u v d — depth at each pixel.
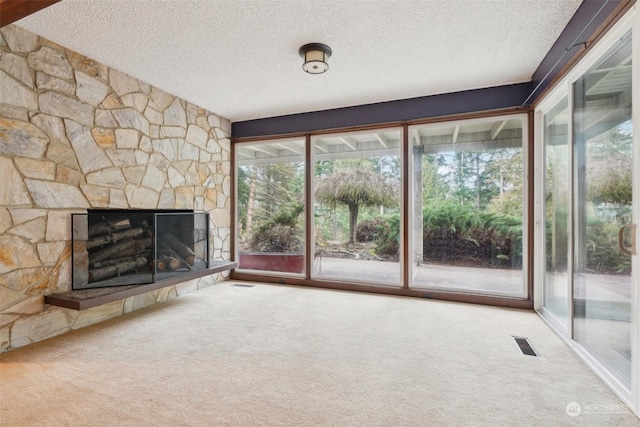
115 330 2.81
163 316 3.19
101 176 3.07
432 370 2.09
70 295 2.64
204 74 3.33
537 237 3.32
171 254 3.40
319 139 4.48
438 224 3.88
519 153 3.53
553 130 3.00
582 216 2.31
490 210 3.66
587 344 2.25
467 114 3.67
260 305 3.55
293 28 2.50
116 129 3.22
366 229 4.23
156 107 3.67
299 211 4.61
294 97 3.97
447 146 3.84
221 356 2.30
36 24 2.43
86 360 2.24
